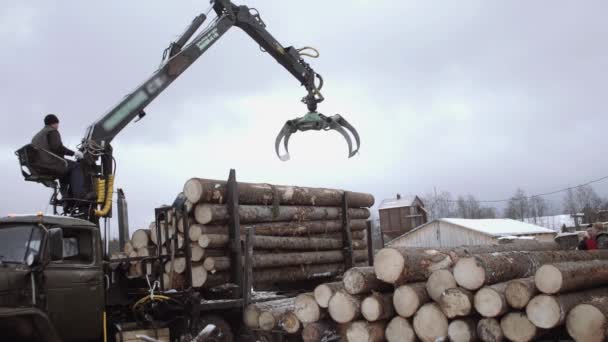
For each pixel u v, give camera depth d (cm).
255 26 1234
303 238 1269
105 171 972
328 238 1361
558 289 688
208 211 1056
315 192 1327
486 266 730
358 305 808
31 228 751
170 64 1087
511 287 712
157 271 977
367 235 1532
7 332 705
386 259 792
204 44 1146
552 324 686
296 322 906
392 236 4716
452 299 735
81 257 802
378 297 793
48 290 744
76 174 922
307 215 1291
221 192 1095
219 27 1173
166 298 921
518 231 3609
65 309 762
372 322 807
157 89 1069
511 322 714
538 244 1248
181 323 944
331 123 1239
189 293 952
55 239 733
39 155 873
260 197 1175
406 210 4675
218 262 1052
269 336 983
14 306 701
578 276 731
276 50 1251
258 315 1016
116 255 1167
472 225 3609
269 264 1162
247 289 1040
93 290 802
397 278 780
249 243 1059
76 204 910
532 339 707
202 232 1052
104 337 810
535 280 709
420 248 850
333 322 884
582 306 692
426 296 782
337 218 1403
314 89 1280
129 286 939
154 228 1127
